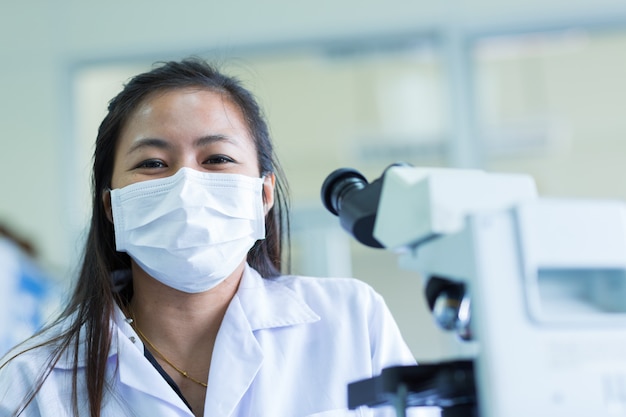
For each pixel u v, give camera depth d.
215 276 1.25
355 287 1.39
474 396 0.79
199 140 1.25
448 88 3.46
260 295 1.33
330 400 1.23
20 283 2.40
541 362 0.73
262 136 1.37
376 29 3.49
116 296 1.31
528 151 3.78
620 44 3.61
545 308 0.78
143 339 1.27
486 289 0.74
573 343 0.74
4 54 3.55
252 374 1.21
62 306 1.57
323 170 3.87
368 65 3.68
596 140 3.75
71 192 3.47
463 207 0.81
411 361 1.35
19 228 3.40
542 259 0.76
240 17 3.52
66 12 3.58
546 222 0.77
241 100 1.33
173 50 3.53
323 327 1.31
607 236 0.78
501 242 0.75
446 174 0.82
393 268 3.22
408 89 3.76
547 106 3.71
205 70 1.34
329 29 3.49
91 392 1.18
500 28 3.49
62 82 3.54
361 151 3.86
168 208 1.22
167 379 1.22
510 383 0.72
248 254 1.43
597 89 3.71
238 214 1.27
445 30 3.47
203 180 1.25
